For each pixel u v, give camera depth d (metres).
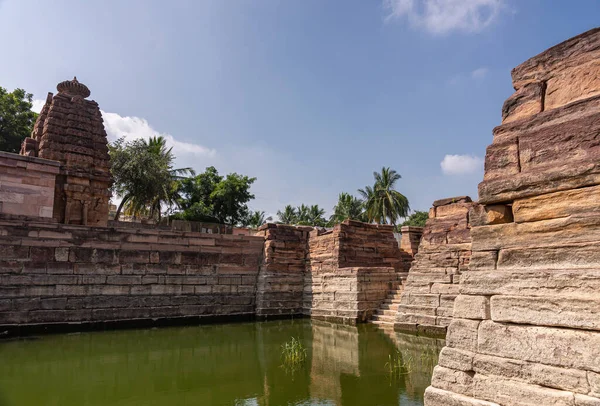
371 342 12.59
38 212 16.81
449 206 14.41
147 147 35.91
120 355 11.26
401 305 14.77
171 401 7.59
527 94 5.16
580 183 4.29
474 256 5.06
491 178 5.18
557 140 4.64
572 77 4.77
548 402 3.94
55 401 7.58
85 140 19.92
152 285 16.91
